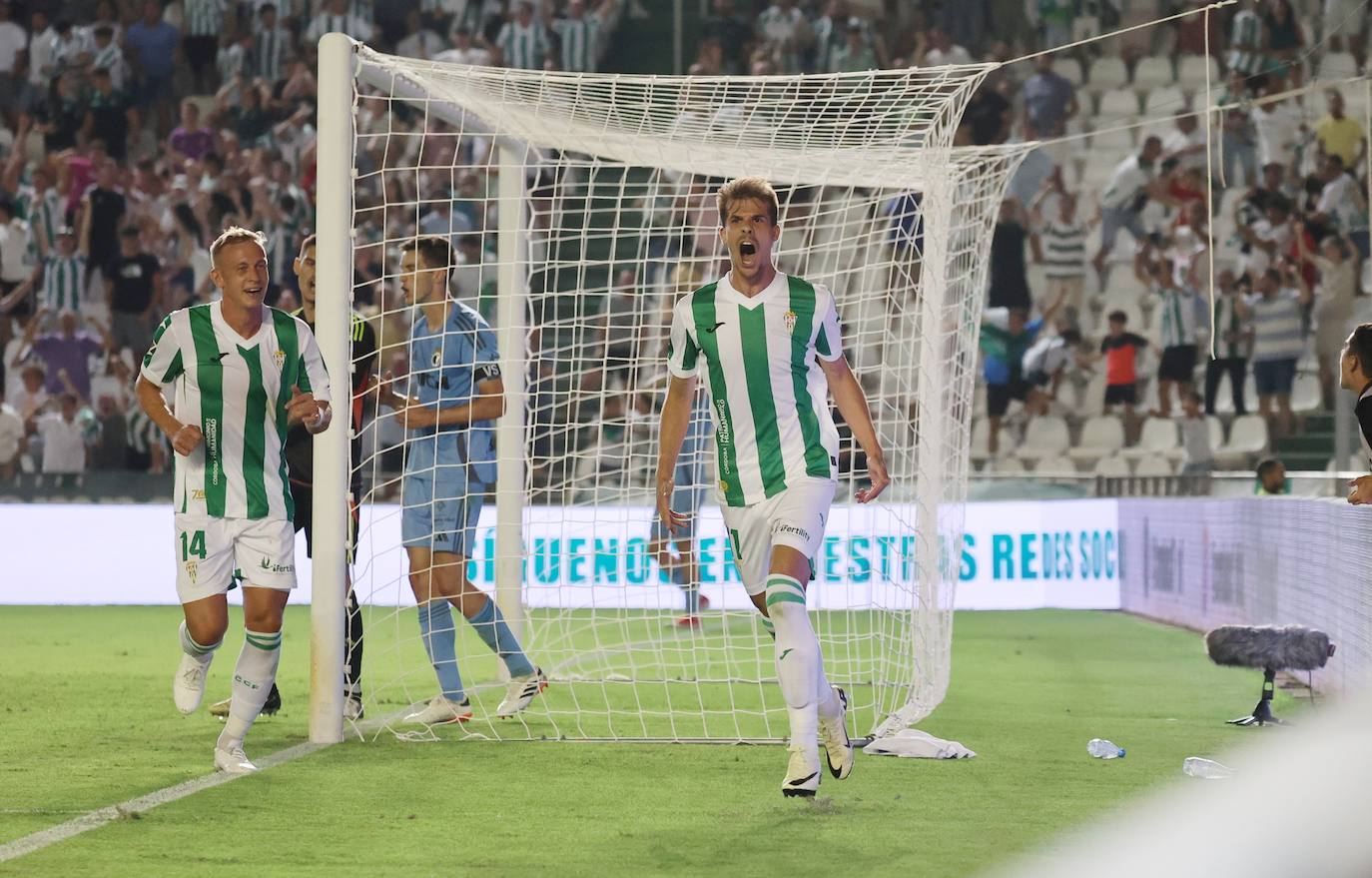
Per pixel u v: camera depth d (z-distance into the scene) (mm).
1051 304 37594
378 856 9039
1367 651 14188
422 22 43906
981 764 12508
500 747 13406
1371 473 13594
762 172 17266
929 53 42406
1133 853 9133
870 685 17875
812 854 9094
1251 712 15891
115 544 31500
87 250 37938
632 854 9102
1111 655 21750
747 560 11008
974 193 19156
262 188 39625
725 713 15734
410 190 39344
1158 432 35531
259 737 13930
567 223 34938
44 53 43000
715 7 43938
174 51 43406
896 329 29672
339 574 13625
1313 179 35500
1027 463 35938
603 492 30188
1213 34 40000
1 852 9102
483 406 14352
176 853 9094
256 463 11727
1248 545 20938
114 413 35000
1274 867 8961
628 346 32594
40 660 20703
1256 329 34406
